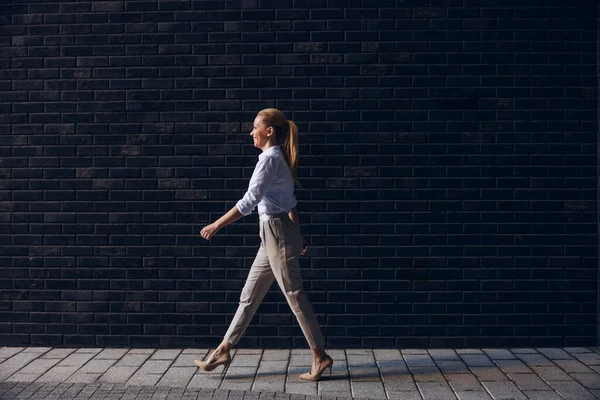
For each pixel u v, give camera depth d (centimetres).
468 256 574
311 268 578
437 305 576
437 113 571
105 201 582
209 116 577
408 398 449
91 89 580
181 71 576
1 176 585
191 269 581
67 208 584
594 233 572
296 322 577
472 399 446
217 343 581
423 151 573
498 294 575
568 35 569
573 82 569
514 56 569
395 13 570
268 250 488
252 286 500
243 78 575
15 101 583
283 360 542
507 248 574
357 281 577
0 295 587
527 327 575
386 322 577
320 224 576
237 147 577
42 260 585
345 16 570
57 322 585
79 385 473
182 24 575
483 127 571
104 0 577
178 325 582
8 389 464
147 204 581
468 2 570
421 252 575
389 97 572
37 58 581
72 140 582
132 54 577
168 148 579
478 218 573
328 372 508
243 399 445
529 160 572
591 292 574
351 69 571
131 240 582
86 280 584
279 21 572
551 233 573
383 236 575
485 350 568
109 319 584
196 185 580
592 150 571
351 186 575
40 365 529
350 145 574
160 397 448
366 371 510
